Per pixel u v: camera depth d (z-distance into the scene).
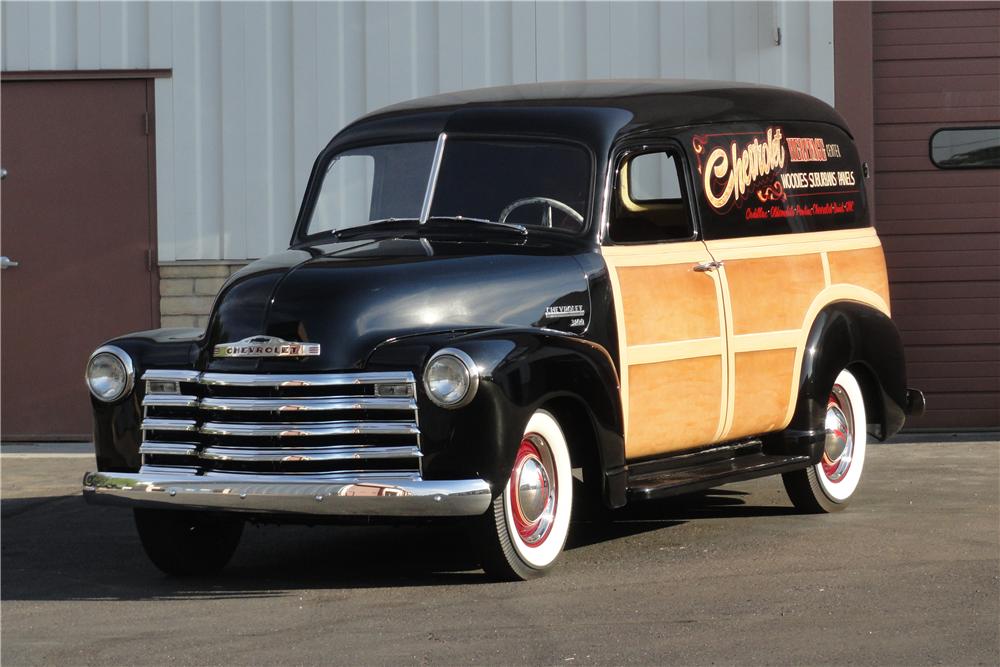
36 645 6.32
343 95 13.44
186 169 13.56
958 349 13.38
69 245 13.69
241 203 13.52
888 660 5.83
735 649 6.02
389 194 8.55
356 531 9.25
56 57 13.64
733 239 8.84
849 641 6.12
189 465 7.28
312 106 13.44
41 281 13.69
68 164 13.66
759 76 13.13
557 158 8.20
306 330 7.11
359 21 13.41
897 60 13.33
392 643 6.19
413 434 6.93
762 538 8.56
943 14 13.27
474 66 13.34
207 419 7.27
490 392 6.93
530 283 7.59
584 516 9.52
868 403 10.07
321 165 8.86
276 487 6.93
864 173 10.23
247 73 13.48
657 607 6.78
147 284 13.63
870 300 9.93
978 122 13.30
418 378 6.93
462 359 6.88
